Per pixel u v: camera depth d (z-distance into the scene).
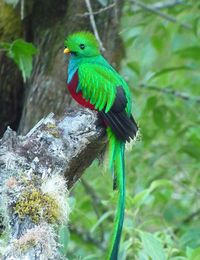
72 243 13.53
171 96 14.84
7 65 11.75
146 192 9.91
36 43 11.78
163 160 14.60
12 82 11.86
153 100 14.03
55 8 11.72
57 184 7.17
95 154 7.95
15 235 6.91
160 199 12.78
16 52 10.34
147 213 12.44
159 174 14.34
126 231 9.60
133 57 16.20
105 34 11.68
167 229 11.96
